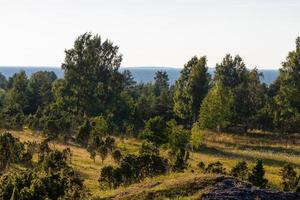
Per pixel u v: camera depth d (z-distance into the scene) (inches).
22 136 2972.4
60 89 4360.2
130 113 3998.5
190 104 4057.6
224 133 3759.8
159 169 1669.5
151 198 1051.3
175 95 4173.2
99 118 3090.6
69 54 4416.8
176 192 1064.2
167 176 1243.8
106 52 4493.1
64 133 3034.0
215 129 3836.1
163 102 4594.0
